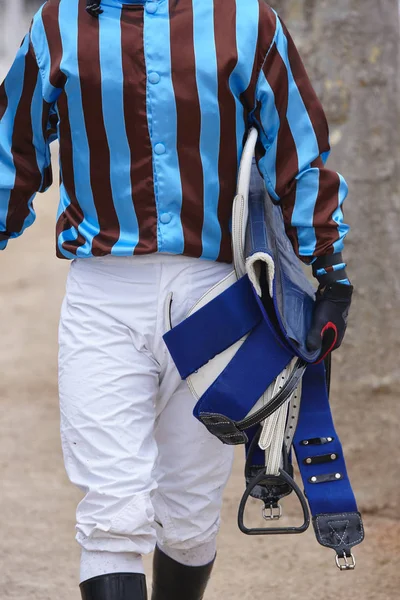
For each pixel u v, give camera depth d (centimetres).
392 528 1562
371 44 1522
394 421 1588
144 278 969
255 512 1636
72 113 956
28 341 2862
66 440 966
